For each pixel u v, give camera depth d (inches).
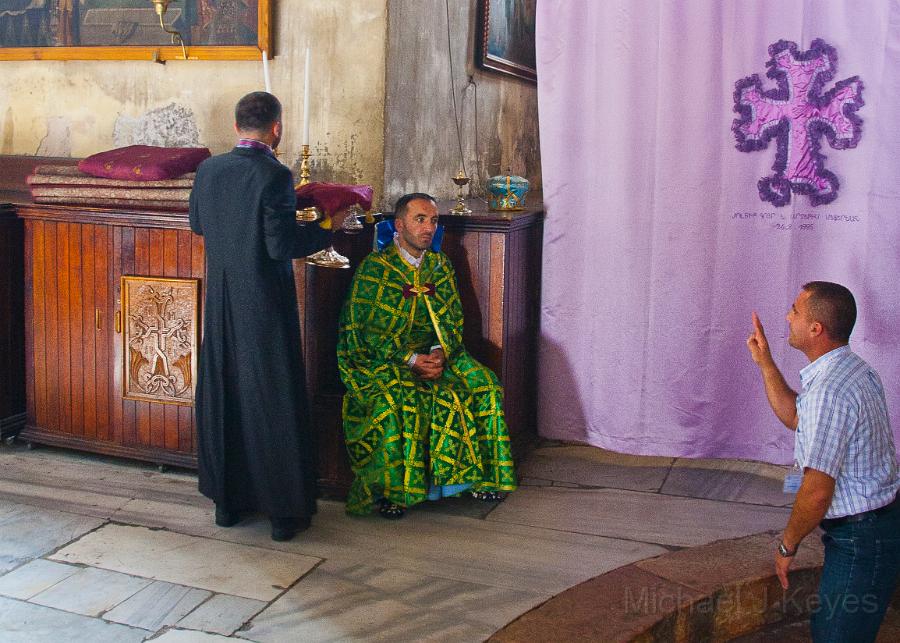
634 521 147.9
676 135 162.4
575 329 176.2
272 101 135.5
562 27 167.3
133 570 128.1
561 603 118.4
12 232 171.8
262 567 130.1
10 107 195.3
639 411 172.1
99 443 168.4
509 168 235.8
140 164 157.0
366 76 167.6
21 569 127.6
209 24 175.6
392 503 148.5
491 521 147.6
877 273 156.6
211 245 135.3
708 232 164.2
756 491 160.9
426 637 112.5
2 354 172.2
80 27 185.5
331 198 141.3
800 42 155.7
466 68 206.2
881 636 125.1
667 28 159.8
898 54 151.0
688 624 119.1
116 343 164.6
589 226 171.3
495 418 153.0
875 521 97.6
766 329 165.0
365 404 148.4
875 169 154.8
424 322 156.3
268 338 134.6
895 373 157.9
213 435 139.6
